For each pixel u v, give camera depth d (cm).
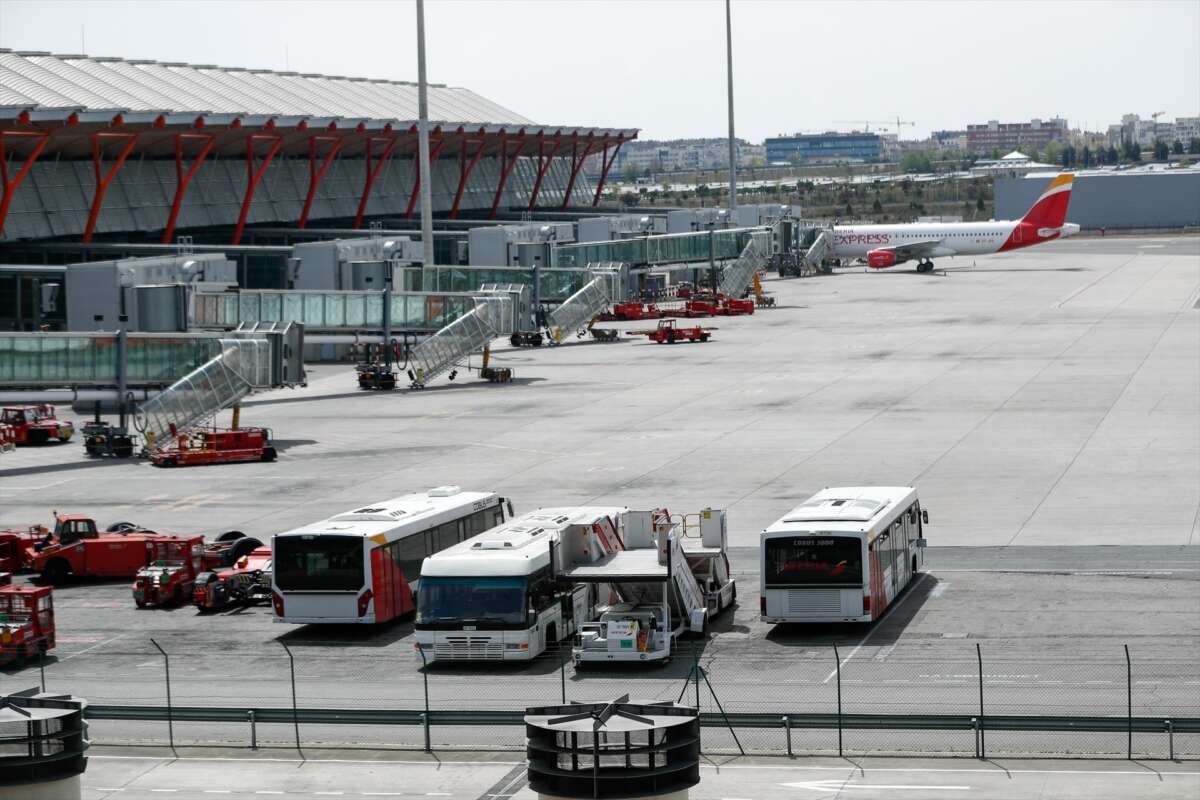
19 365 10512
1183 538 7175
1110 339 14850
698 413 11400
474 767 4466
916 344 15125
